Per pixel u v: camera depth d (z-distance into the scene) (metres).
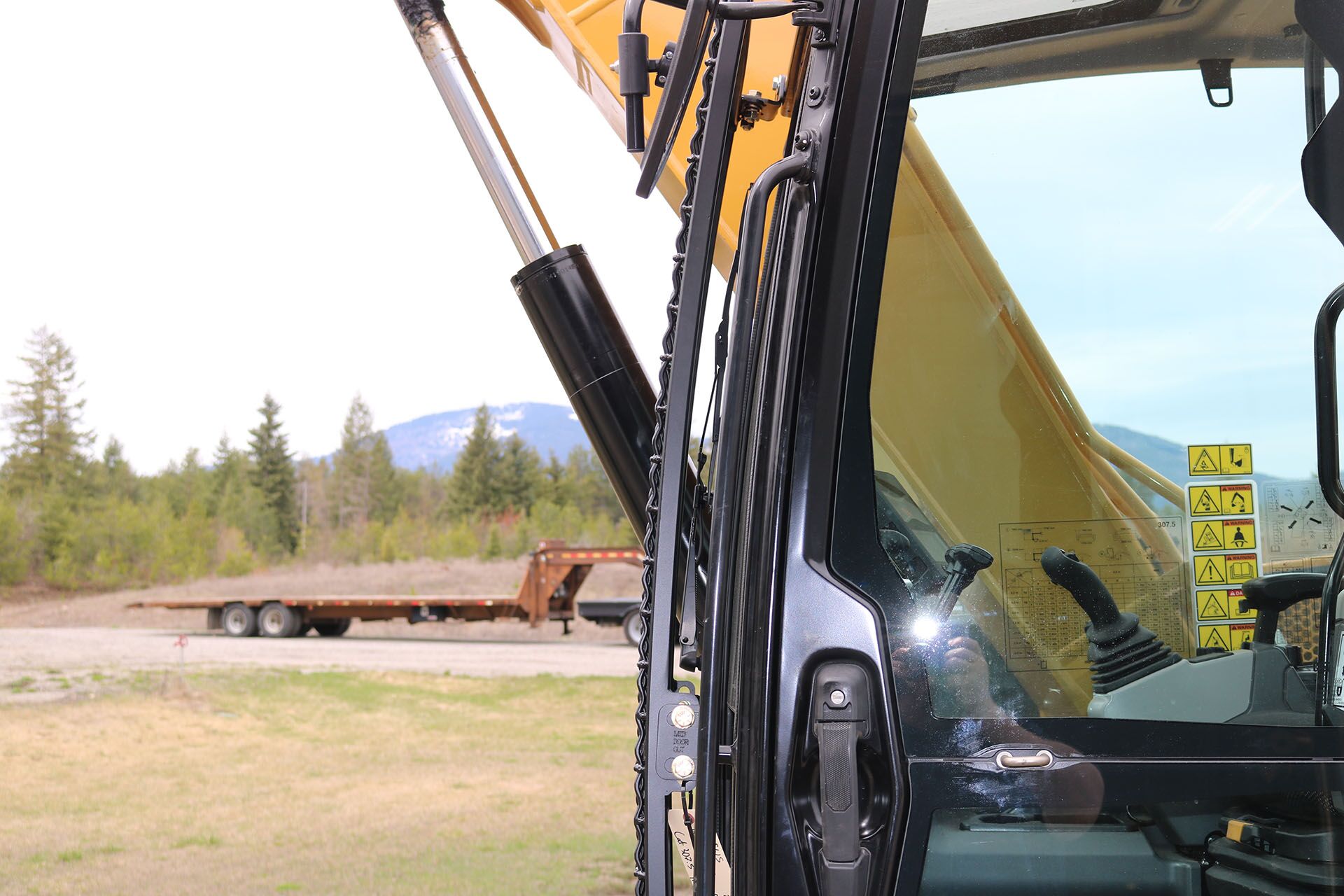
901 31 1.50
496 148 2.41
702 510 1.76
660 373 1.44
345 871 7.37
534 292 2.20
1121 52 1.51
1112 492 1.46
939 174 1.51
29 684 16.27
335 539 80.62
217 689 16.08
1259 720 1.39
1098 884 1.36
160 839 8.30
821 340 1.45
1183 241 1.48
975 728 1.38
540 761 11.48
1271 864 1.36
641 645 1.44
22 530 60.62
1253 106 1.49
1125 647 1.43
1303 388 1.45
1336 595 1.42
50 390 76.75
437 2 2.50
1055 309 1.50
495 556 76.00
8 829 8.64
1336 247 1.46
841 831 1.33
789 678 1.37
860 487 1.42
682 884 3.86
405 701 15.20
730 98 1.39
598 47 2.60
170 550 62.41
